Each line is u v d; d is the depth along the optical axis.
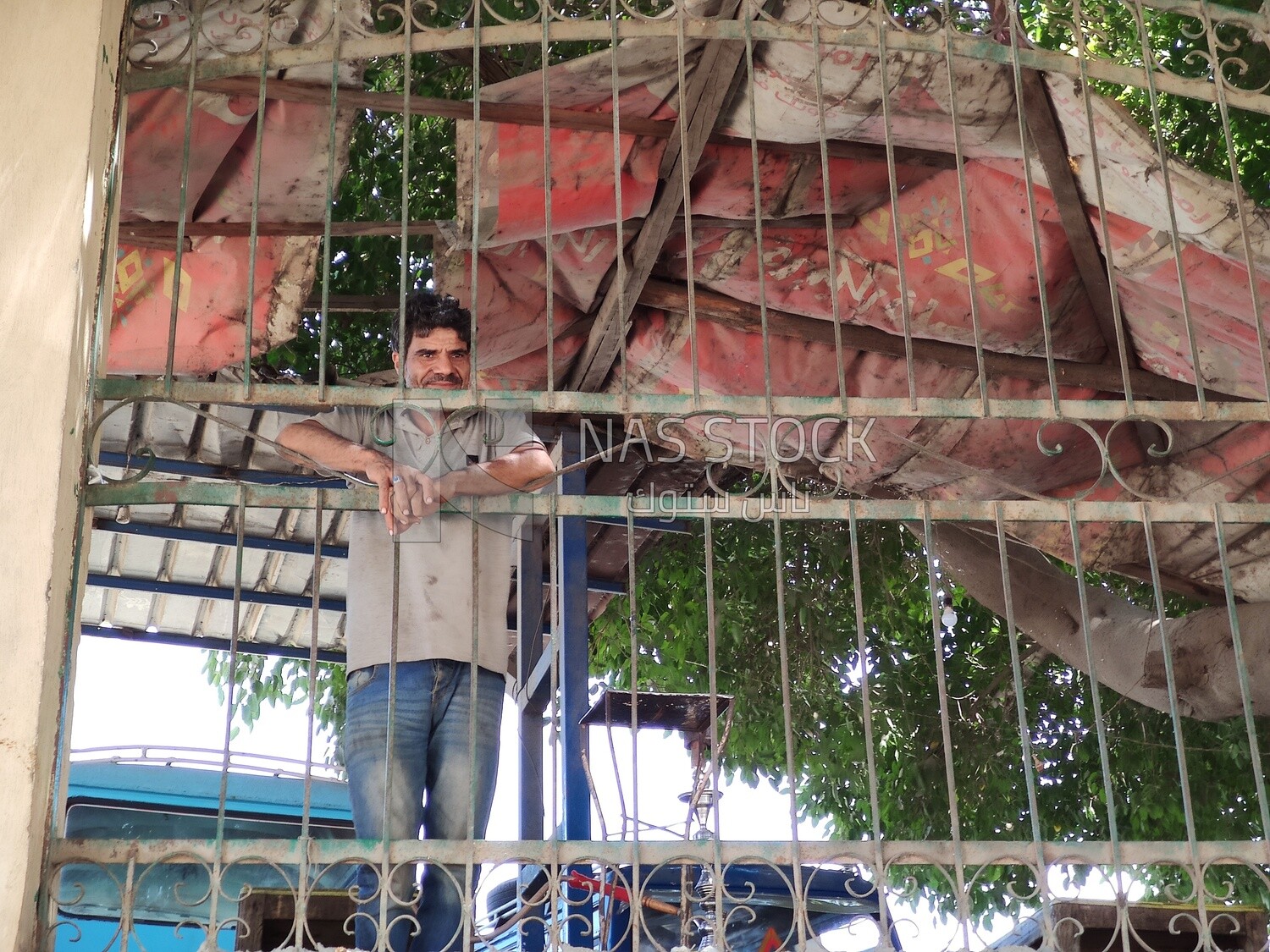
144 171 4.10
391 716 2.85
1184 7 3.64
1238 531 5.43
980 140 4.33
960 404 3.10
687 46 4.02
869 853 2.82
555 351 5.46
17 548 2.66
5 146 2.91
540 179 4.44
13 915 2.44
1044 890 2.78
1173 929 2.90
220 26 3.83
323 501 2.93
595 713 3.97
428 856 2.73
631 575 2.97
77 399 2.82
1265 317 4.43
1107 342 5.10
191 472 5.46
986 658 8.21
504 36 3.24
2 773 2.51
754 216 4.82
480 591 3.43
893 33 3.41
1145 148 3.97
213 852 2.66
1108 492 5.59
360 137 6.99
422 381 3.59
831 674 8.03
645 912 4.18
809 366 5.36
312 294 6.86
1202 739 7.57
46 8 3.03
